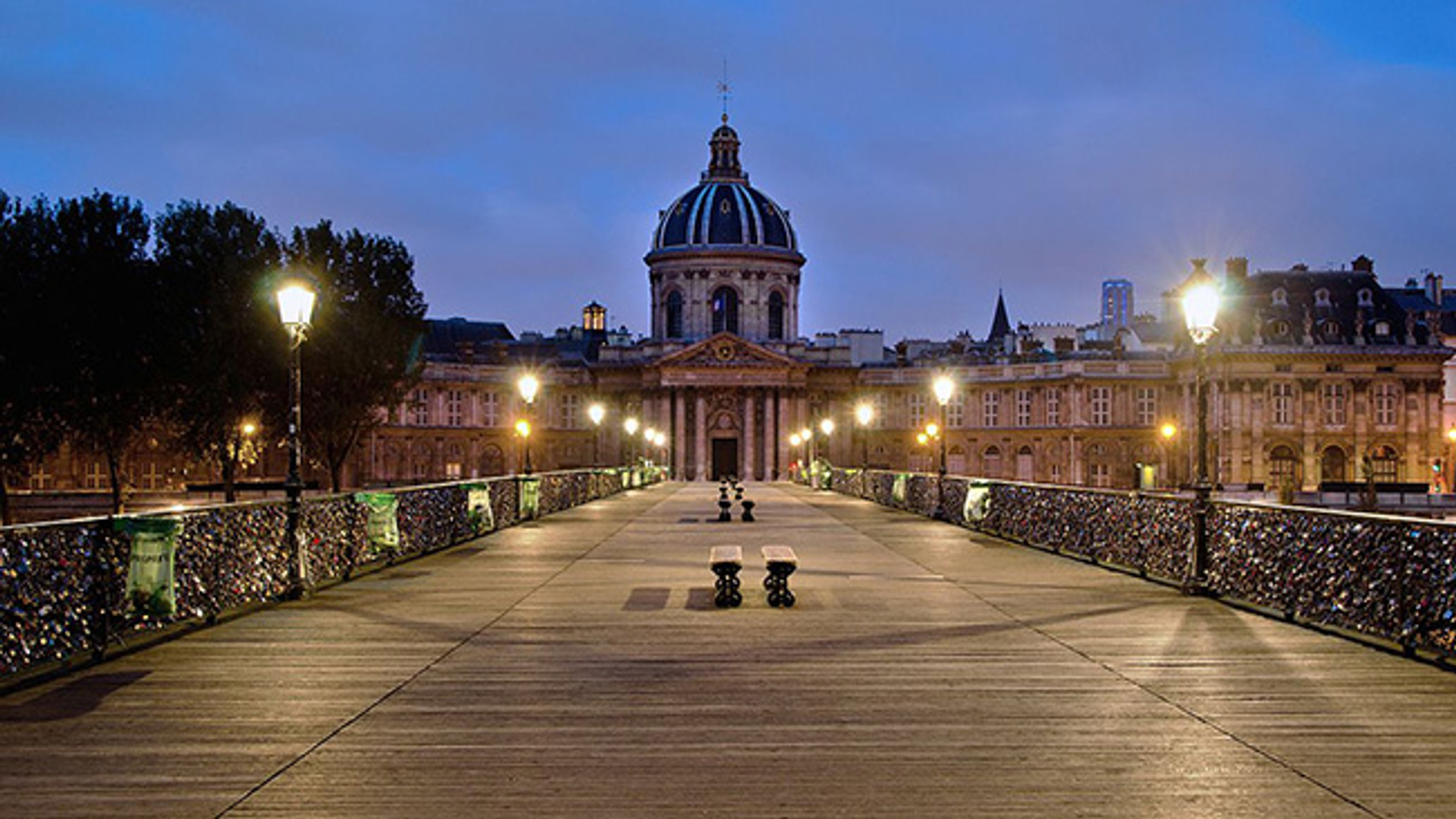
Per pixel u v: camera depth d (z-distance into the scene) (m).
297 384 15.37
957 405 86.88
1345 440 75.56
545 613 13.87
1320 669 10.51
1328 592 12.30
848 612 13.97
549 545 23.36
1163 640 11.98
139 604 11.38
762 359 85.06
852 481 49.59
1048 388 82.06
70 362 38.09
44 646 10.03
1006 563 19.55
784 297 91.62
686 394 85.94
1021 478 83.62
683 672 10.44
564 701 9.32
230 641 11.97
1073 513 20.70
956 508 29.42
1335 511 12.36
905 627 12.83
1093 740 8.16
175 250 41.66
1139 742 8.12
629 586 16.53
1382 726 8.52
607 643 11.86
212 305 41.31
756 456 86.31
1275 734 8.31
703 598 15.30
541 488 32.97
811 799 6.94
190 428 43.09
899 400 89.12
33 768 7.53
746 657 11.13
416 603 14.77
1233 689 9.71
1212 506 15.34
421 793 7.04
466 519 24.52
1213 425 75.38
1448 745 8.03
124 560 11.32
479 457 85.25
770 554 14.95
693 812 6.70
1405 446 75.69
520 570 18.64
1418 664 10.72
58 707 9.13
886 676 10.24
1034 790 7.08
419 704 9.24
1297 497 62.09
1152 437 80.50
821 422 84.50
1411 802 6.87
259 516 14.31
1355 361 75.56
